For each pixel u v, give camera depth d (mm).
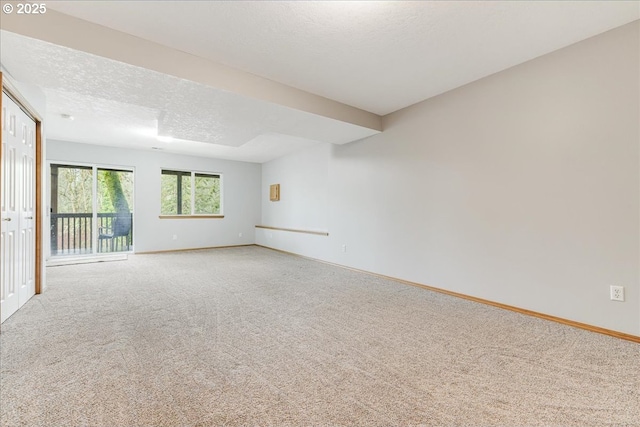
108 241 6020
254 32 2266
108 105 3510
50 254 5426
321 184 5711
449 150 3408
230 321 2531
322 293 3439
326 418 1348
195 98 2955
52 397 1465
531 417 1368
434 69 2883
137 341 2115
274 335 2254
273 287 3688
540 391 1567
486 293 3084
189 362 1831
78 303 2955
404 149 3936
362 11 2021
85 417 1327
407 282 3910
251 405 1432
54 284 3689
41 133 3176
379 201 4320
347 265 4914
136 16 2080
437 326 2461
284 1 1924
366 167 4535
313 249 5727
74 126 4406
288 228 6641
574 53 2463
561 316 2561
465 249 3268
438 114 3514
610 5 1995
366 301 3143
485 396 1523
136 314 2670
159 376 1668
